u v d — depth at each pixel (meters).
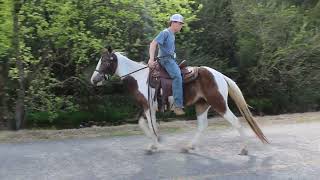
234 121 8.63
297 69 16.81
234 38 17.16
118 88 16.70
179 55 15.72
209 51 17.28
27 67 13.25
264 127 12.20
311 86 17.45
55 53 13.39
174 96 8.60
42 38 12.69
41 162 8.36
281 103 17.88
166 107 8.82
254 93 17.77
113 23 12.88
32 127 15.17
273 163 8.09
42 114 15.27
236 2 16.88
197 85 8.66
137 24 13.66
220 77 8.68
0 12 11.44
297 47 16.55
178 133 11.26
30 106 13.59
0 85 14.20
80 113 16.12
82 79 14.70
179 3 12.94
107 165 8.07
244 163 8.09
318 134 10.94
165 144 9.83
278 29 16.66
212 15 17.14
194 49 16.70
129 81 8.90
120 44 13.40
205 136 10.76
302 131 11.43
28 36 12.47
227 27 17.19
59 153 9.09
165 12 13.12
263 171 7.58
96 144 9.95
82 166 8.03
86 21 12.71
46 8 11.91
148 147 9.17
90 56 13.75
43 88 13.52
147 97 8.72
